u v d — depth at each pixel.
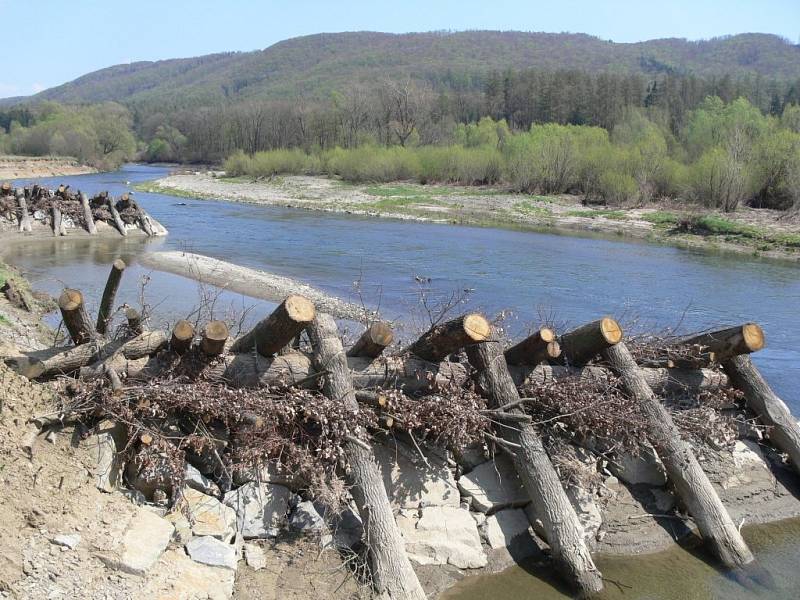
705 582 7.00
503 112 112.75
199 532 6.18
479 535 7.06
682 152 56.78
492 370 7.61
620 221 39.66
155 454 6.48
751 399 9.07
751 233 33.69
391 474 7.22
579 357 8.28
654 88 108.81
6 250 25.39
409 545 6.73
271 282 21.27
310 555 6.40
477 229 37.09
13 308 14.14
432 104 105.50
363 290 20.98
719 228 35.16
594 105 95.94
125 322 7.43
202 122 119.00
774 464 8.97
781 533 8.00
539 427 7.85
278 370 7.18
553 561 6.96
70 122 101.06
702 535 7.54
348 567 6.32
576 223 39.50
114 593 5.35
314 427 7.08
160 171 96.75
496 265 26.23
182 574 5.73
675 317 18.91
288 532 6.61
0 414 6.21
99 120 111.44
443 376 7.62
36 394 6.63
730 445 8.55
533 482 7.14
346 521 6.71
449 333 7.30
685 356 8.98
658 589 6.82
